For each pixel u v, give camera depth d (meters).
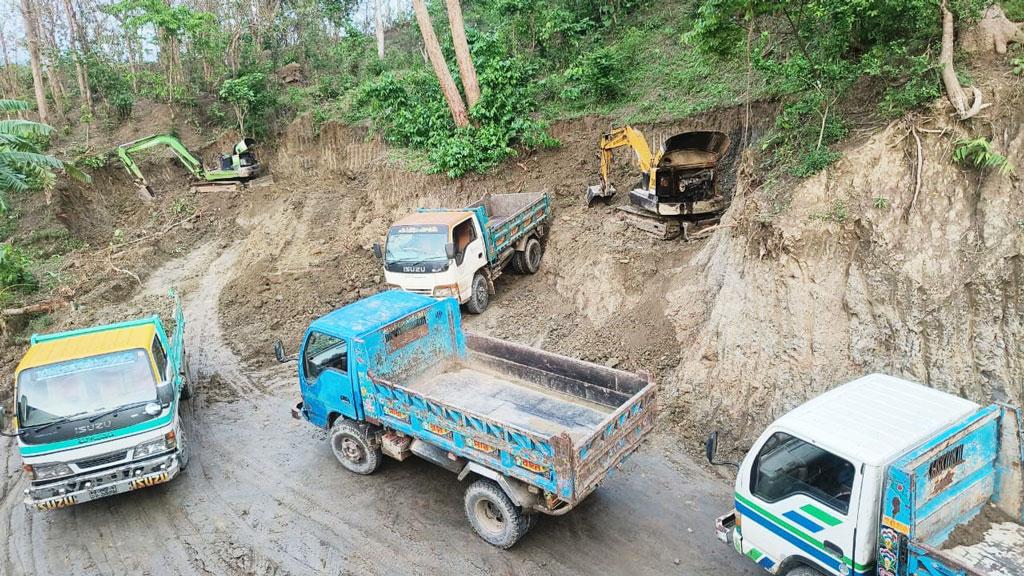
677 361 10.38
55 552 7.83
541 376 8.54
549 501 6.62
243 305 15.80
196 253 21.14
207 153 28.94
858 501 4.97
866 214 8.39
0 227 21.81
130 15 33.50
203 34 30.95
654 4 21.61
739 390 9.03
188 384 11.38
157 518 8.31
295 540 7.71
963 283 7.77
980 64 8.89
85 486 8.00
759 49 10.97
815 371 8.42
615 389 7.76
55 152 27.03
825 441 5.24
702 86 16.08
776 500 5.64
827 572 5.35
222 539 7.82
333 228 20.33
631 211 13.98
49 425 7.86
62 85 35.50
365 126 23.55
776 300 8.86
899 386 6.05
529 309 13.54
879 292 8.13
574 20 21.59
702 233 12.36
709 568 6.79
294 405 11.05
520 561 7.09
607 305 12.17
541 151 17.75
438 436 7.38
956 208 8.06
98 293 16.88
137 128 30.14
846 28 9.38
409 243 12.78
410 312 8.70
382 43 29.84
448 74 18.94
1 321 14.48
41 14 32.22
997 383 7.39
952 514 5.13
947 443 4.95
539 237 15.63
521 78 18.77
